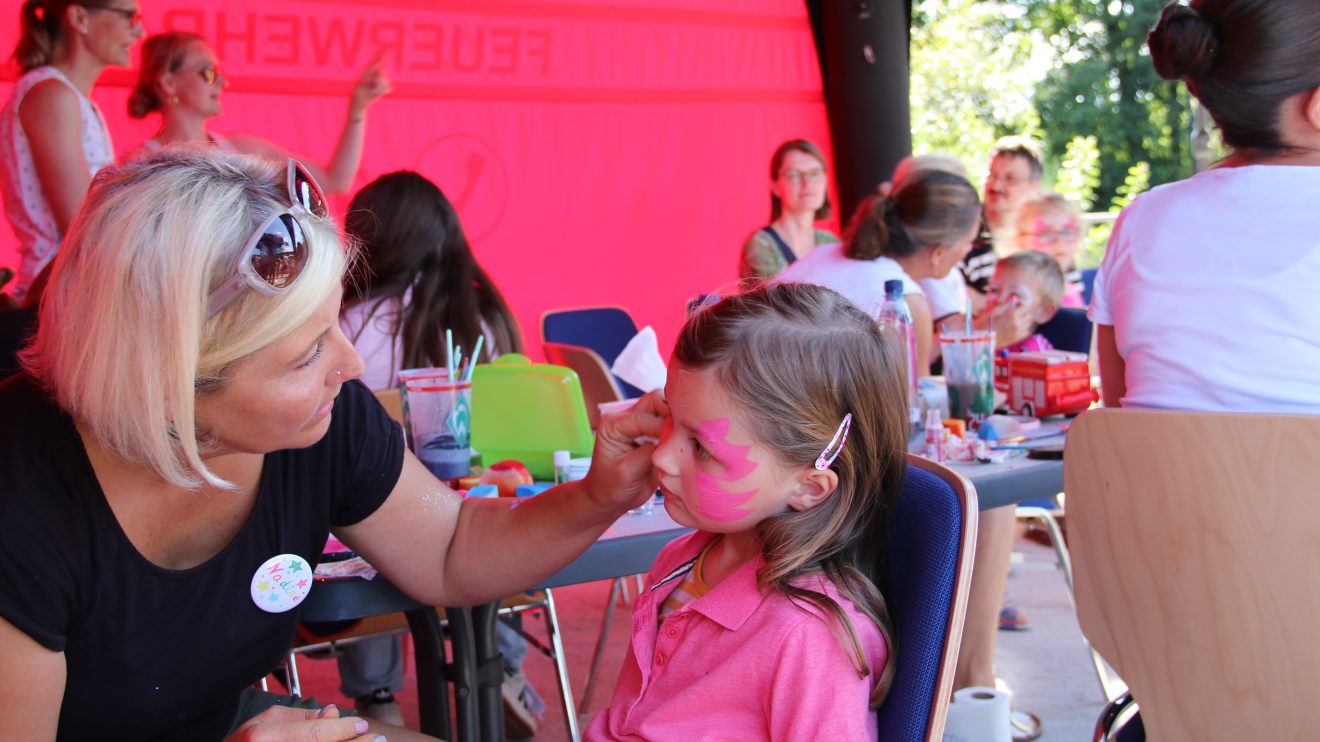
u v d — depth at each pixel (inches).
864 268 111.0
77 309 42.3
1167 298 66.8
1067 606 141.0
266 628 52.7
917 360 101.4
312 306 43.7
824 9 237.6
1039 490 80.9
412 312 97.3
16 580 44.6
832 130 243.1
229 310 42.3
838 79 239.1
